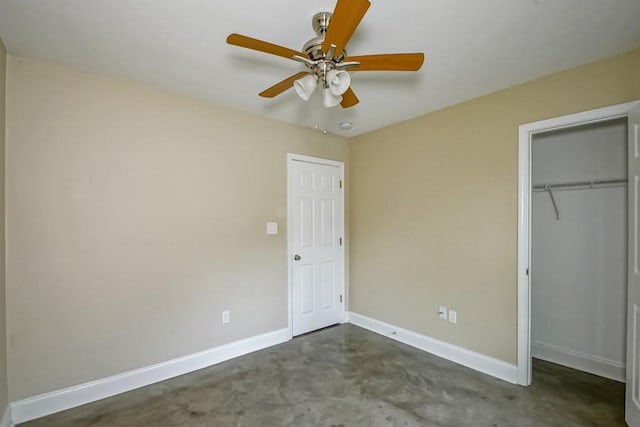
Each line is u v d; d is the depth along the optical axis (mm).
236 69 2215
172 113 2605
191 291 2693
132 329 2406
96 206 2270
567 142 2773
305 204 3527
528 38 1831
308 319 3551
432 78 2334
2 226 1909
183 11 1603
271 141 3229
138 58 2068
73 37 1832
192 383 2463
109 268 2316
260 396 2277
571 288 2742
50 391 2094
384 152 3502
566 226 2775
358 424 1961
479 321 2662
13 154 1995
